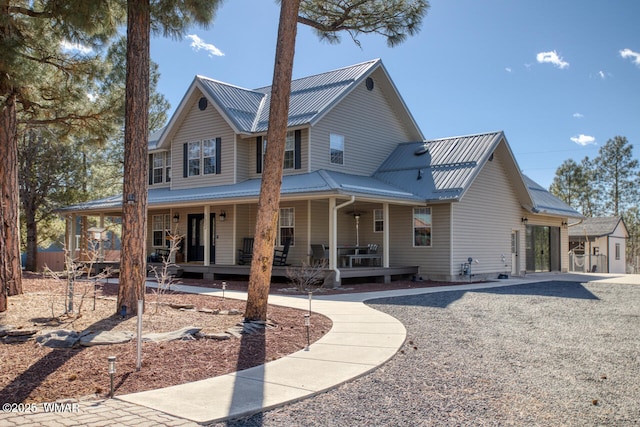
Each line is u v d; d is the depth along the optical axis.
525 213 24.09
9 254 11.93
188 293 14.20
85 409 4.93
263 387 5.73
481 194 20.97
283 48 9.69
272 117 9.64
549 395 5.55
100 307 10.37
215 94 21.38
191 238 22.41
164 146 23.41
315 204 19.61
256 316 9.34
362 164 21.56
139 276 9.62
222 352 7.25
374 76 22.38
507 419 4.84
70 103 13.90
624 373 6.43
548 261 26.42
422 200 19.00
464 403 5.29
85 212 24.25
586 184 50.25
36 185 24.14
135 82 9.54
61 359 6.61
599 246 36.41
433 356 7.31
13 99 11.91
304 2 11.47
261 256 9.42
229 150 21.00
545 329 9.41
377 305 12.42
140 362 6.30
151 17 10.75
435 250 19.61
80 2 10.02
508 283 19.06
